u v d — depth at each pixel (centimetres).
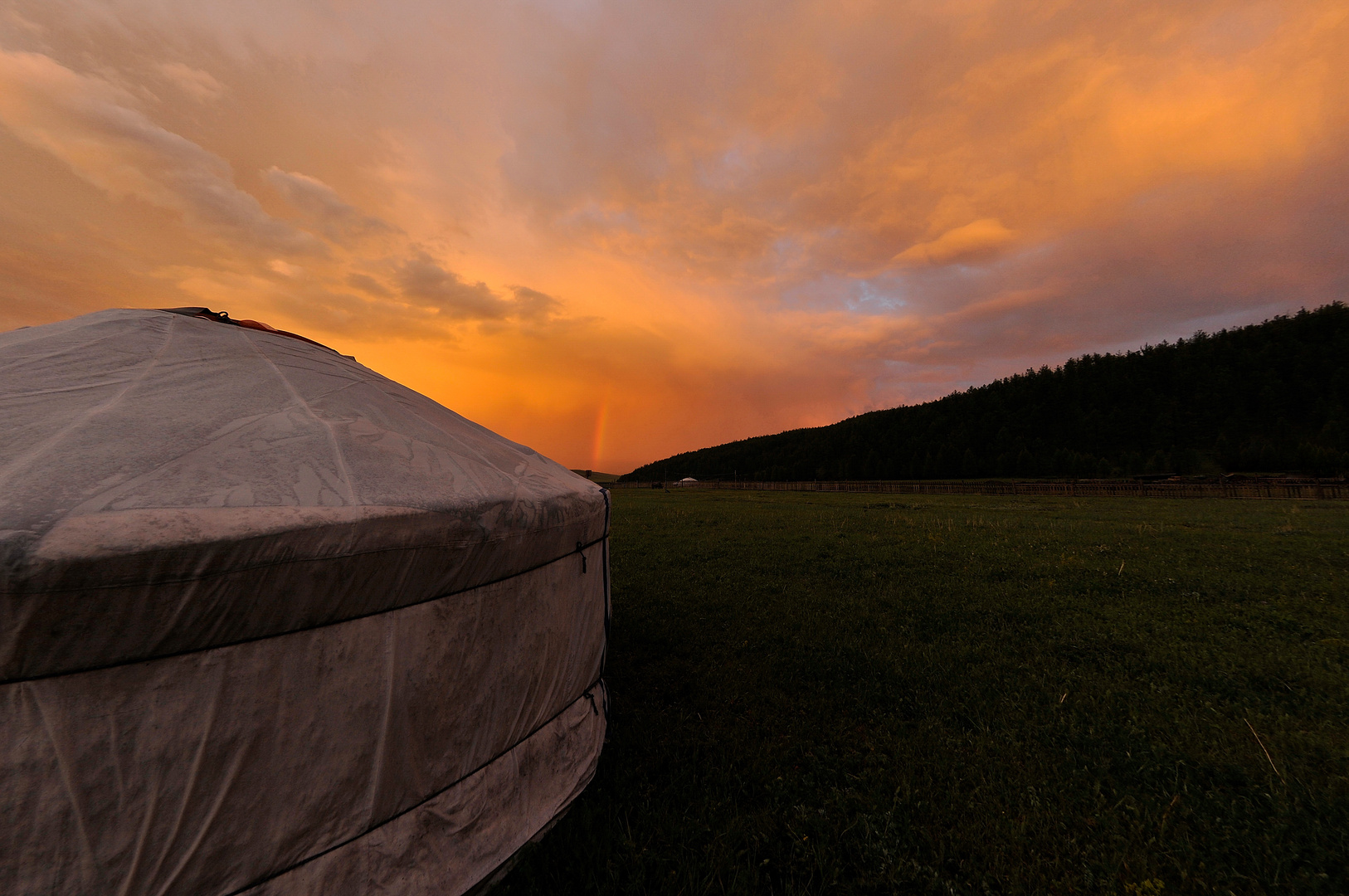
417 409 296
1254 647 459
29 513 118
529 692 238
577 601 280
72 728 119
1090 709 353
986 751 302
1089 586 678
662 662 441
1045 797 260
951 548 981
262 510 145
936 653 454
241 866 143
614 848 224
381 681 171
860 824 240
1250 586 666
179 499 140
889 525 1380
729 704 363
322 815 159
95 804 121
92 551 114
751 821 241
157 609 124
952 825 242
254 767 144
